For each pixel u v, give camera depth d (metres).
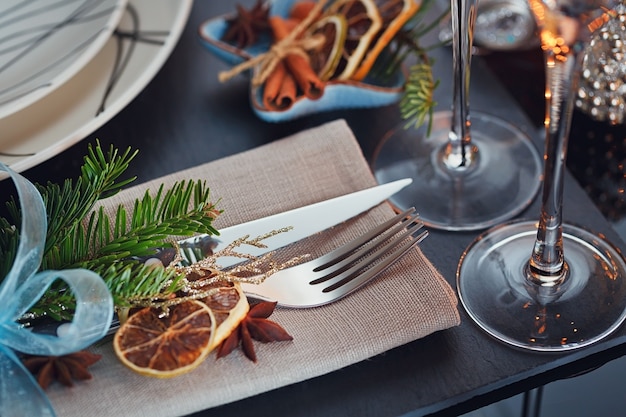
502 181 0.53
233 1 0.65
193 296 0.43
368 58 0.55
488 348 0.45
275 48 0.56
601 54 0.52
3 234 0.45
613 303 0.46
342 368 0.44
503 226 0.51
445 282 0.46
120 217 0.44
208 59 0.61
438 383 0.44
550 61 0.40
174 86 0.60
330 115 0.57
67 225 0.44
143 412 0.42
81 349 0.41
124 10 0.59
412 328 0.44
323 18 0.58
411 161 0.55
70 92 0.55
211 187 0.51
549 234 0.46
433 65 0.60
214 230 0.44
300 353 0.43
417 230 0.48
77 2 0.56
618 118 0.55
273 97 0.55
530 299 0.47
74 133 0.51
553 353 0.45
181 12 0.57
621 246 0.49
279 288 0.45
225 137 0.56
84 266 0.43
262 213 0.50
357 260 0.46
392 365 0.45
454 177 0.54
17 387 0.40
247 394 0.42
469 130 0.54
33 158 0.50
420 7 0.57
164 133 0.57
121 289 0.42
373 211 0.48
